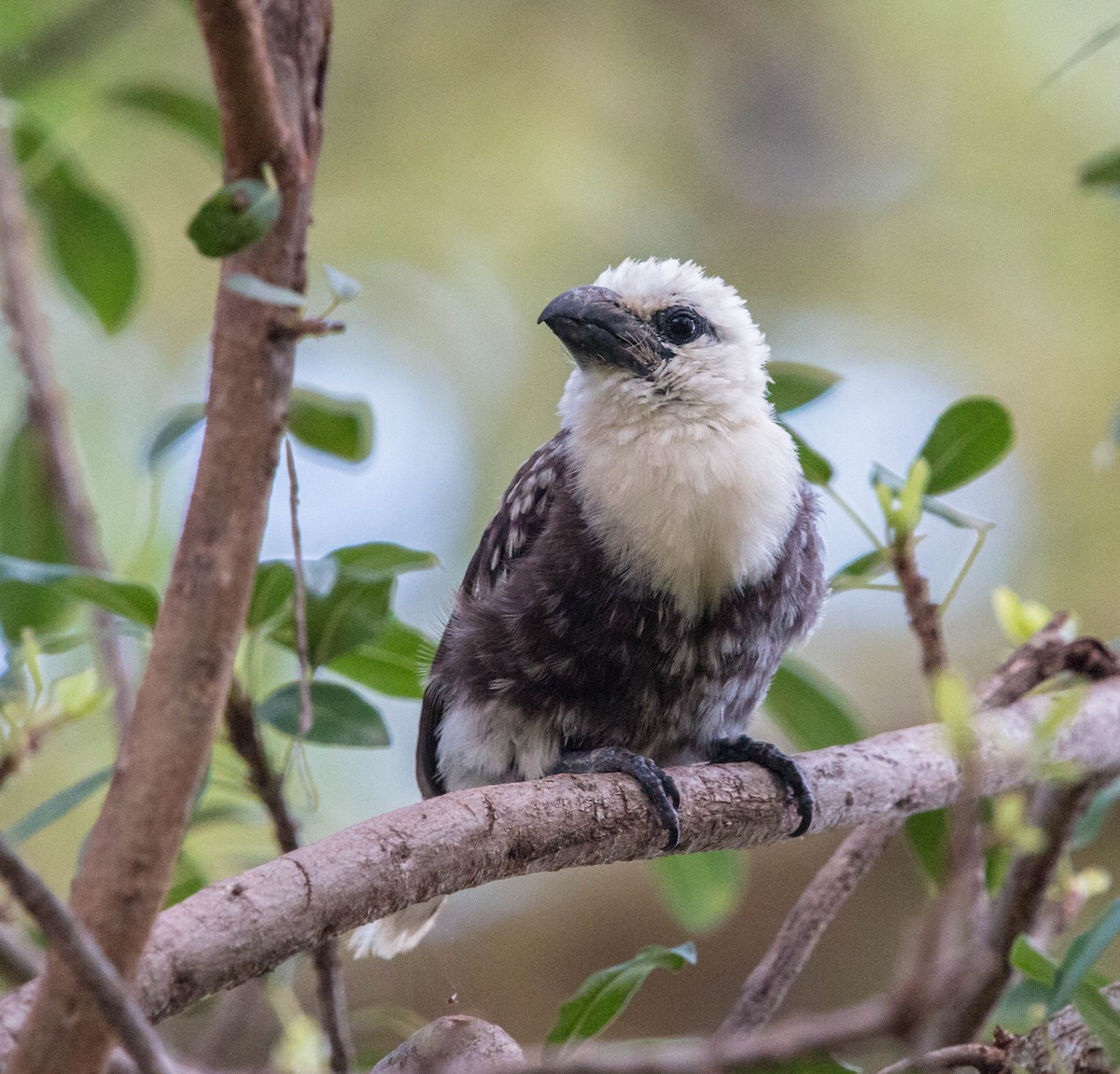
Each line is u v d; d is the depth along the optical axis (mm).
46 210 10492
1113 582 16828
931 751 8891
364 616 8078
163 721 4605
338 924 6051
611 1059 5746
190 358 16641
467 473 16828
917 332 17609
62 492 9297
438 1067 6707
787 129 18000
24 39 12031
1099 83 17391
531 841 7207
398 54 17531
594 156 17688
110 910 4496
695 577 9477
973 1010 7750
